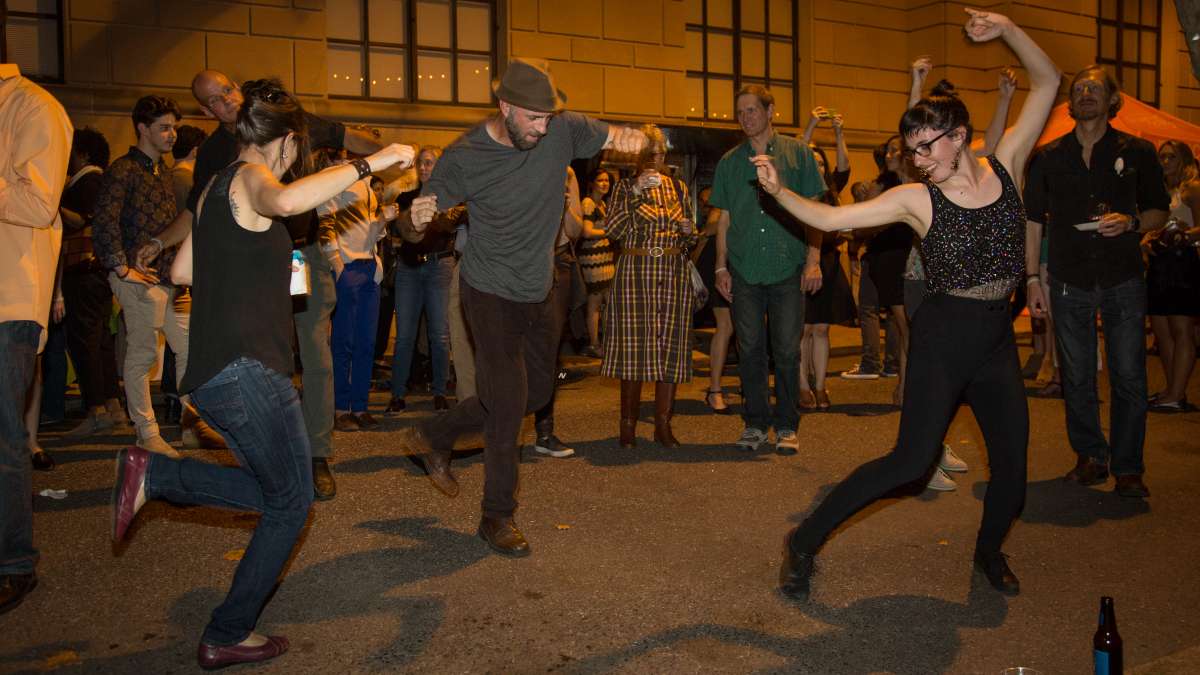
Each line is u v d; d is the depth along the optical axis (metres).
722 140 13.17
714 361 8.18
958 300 3.86
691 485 5.85
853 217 3.87
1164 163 8.98
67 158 3.89
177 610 3.96
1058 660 3.57
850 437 7.15
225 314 3.34
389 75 12.62
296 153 3.61
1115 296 5.58
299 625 3.82
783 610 4.00
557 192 4.54
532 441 6.98
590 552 4.66
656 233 6.61
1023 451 4.03
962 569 4.48
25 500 3.93
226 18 11.43
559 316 6.77
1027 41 3.86
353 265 7.21
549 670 3.46
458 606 4.01
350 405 7.43
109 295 7.30
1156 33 18.53
